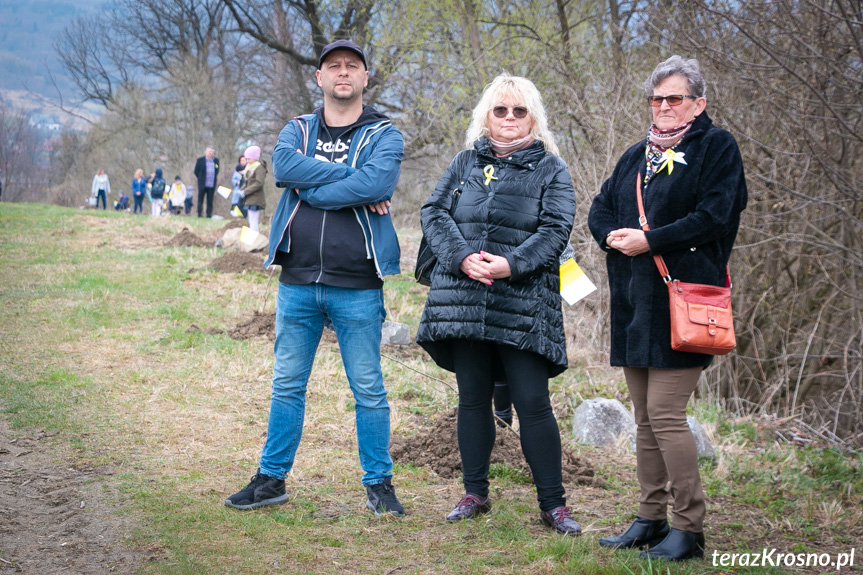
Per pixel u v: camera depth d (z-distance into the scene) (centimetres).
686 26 683
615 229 348
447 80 1217
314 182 356
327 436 485
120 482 390
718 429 596
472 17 1169
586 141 809
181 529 334
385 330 752
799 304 699
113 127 3722
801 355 677
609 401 552
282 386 369
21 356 638
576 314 805
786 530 390
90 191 4141
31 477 395
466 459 364
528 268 337
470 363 359
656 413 325
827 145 629
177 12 3509
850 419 630
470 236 355
